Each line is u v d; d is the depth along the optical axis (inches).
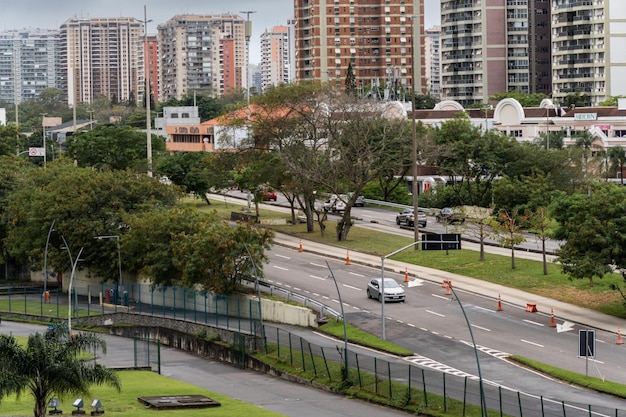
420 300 4384.8
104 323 4722.0
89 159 7795.3
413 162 5388.8
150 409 3009.4
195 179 7076.8
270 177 5910.4
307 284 4699.8
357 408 3107.8
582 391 3147.1
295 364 3624.5
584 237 4136.3
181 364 3929.6
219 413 2960.1
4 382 2506.2
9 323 4965.6
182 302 4471.0
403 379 3272.6
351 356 3523.6
